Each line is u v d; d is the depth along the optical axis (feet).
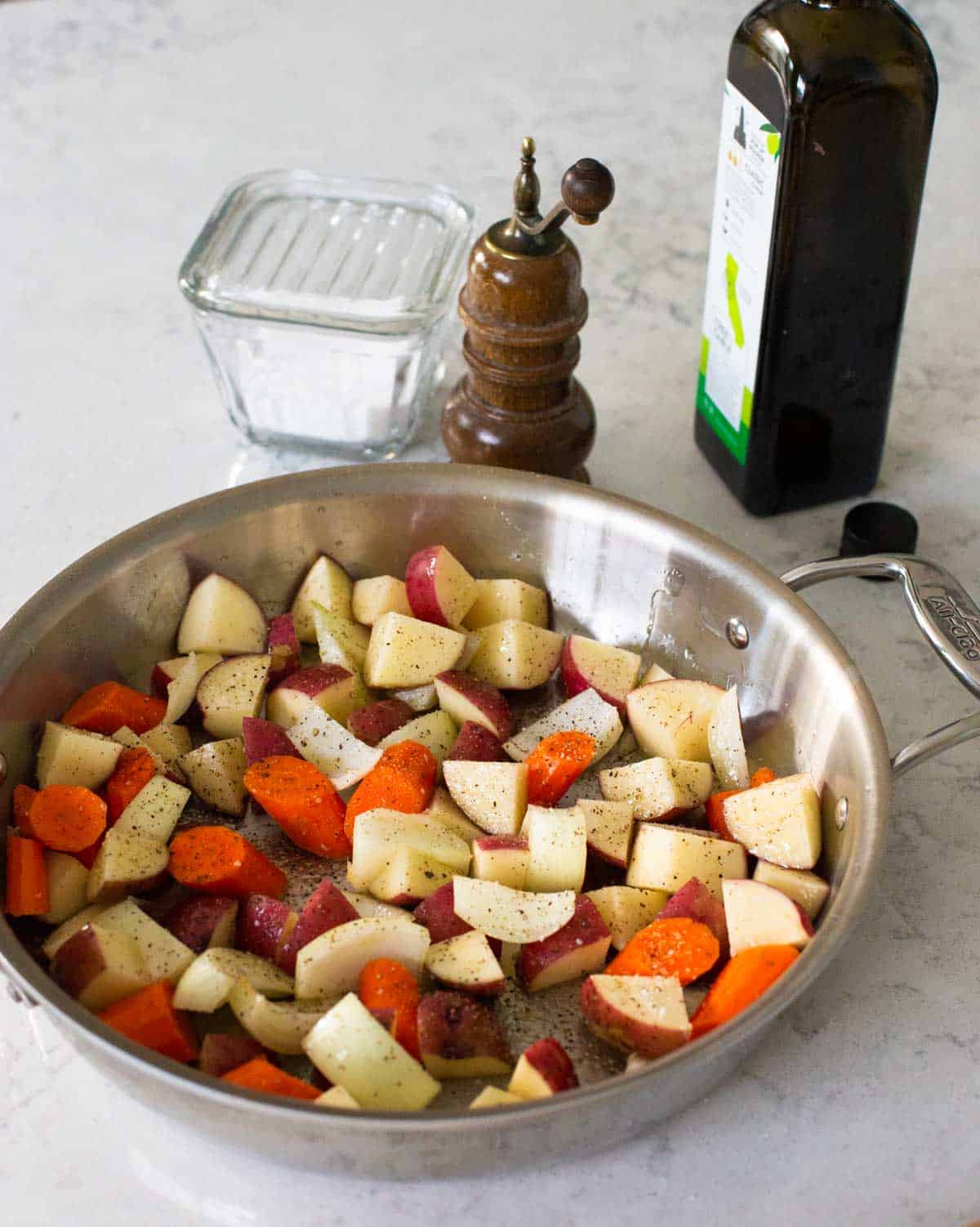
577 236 5.02
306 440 4.24
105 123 5.56
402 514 3.69
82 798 3.02
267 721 3.43
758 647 3.37
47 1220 2.60
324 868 3.18
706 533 3.44
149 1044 2.69
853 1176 2.65
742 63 3.41
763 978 2.70
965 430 4.32
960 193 5.17
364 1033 2.59
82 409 4.41
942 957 3.01
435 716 3.44
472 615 3.73
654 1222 2.59
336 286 4.07
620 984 2.68
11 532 4.01
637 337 4.66
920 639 3.75
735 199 3.60
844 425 3.89
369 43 5.97
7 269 4.91
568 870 3.00
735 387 3.88
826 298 3.59
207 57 5.90
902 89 3.27
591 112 5.58
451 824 3.20
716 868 3.01
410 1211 2.61
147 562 3.48
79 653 3.39
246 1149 2.52
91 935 2.72
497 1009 2.84
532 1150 2.44
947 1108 2.76
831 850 3.00
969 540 3.97
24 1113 2.75
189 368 4.57
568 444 3.87
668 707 3.38
